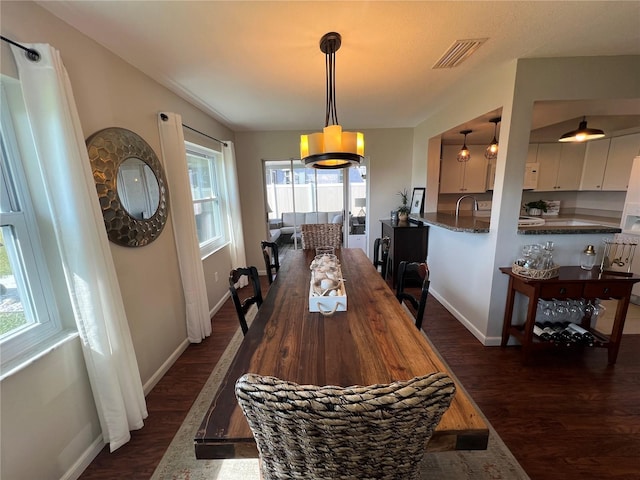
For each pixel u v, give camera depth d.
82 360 1.44
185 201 2.41
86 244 1.32
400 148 4.42
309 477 0.68
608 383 1.94
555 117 2.67
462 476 1.34
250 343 1.20
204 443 0.77
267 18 1.46
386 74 2.23
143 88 2.07
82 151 1.33
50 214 1.30
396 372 0.99
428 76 2.29
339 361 1.06
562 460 1.41
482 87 2.40
